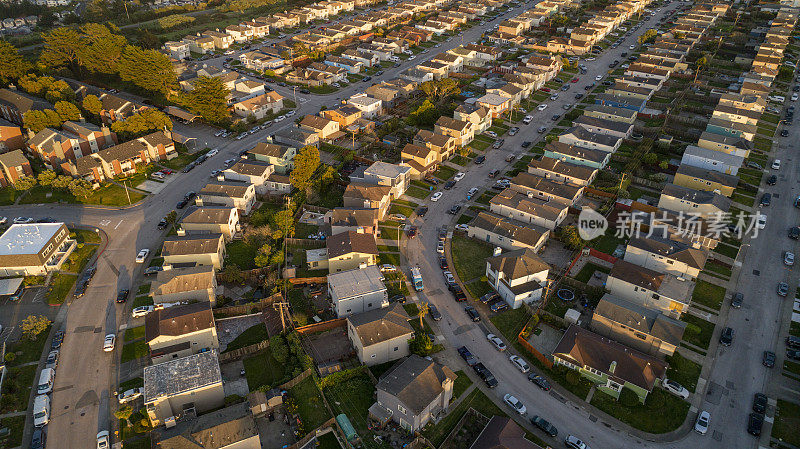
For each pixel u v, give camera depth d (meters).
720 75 185.12
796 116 155.88
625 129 142.88
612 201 117.62
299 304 90.12
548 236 106.44
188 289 87.31
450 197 121.50
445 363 79.12
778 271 96.88
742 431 69.06
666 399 73.12
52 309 88.69
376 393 73.19
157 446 61.53
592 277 96.25
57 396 73.31
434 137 135.62
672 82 180.88
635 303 89.38
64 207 116.81
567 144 135.62
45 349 81.12
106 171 127.12
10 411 71.25
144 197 121.50
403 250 103.94
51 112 139.00
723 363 78.88
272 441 67.50
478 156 138.75
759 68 182.12
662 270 95.38
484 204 118.88
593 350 76.12
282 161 128.75
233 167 123.19
